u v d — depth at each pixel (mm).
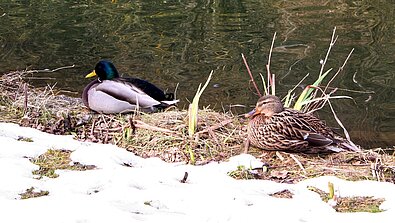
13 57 9445
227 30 11141
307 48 10070
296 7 12844
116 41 10398
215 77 8688
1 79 6910
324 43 10352
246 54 9758
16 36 10594
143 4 12984
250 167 4652
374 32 10961
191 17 12047
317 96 8008
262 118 5027
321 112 7543
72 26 11281
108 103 5883
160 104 5953
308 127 4969
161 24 11500
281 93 8188
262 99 5094
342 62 9383
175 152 5102
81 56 9555
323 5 13000
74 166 4586
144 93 5938
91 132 5539
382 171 4633
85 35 10719
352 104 7789
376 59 9492
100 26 11305
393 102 7867
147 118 5672
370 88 8336
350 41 10430
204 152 5094
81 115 5926
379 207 4012
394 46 10125
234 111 7527
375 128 7129
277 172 4672
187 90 8203
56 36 10656
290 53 9797
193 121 5258
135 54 9711
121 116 5855
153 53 9750
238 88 8305
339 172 4672
